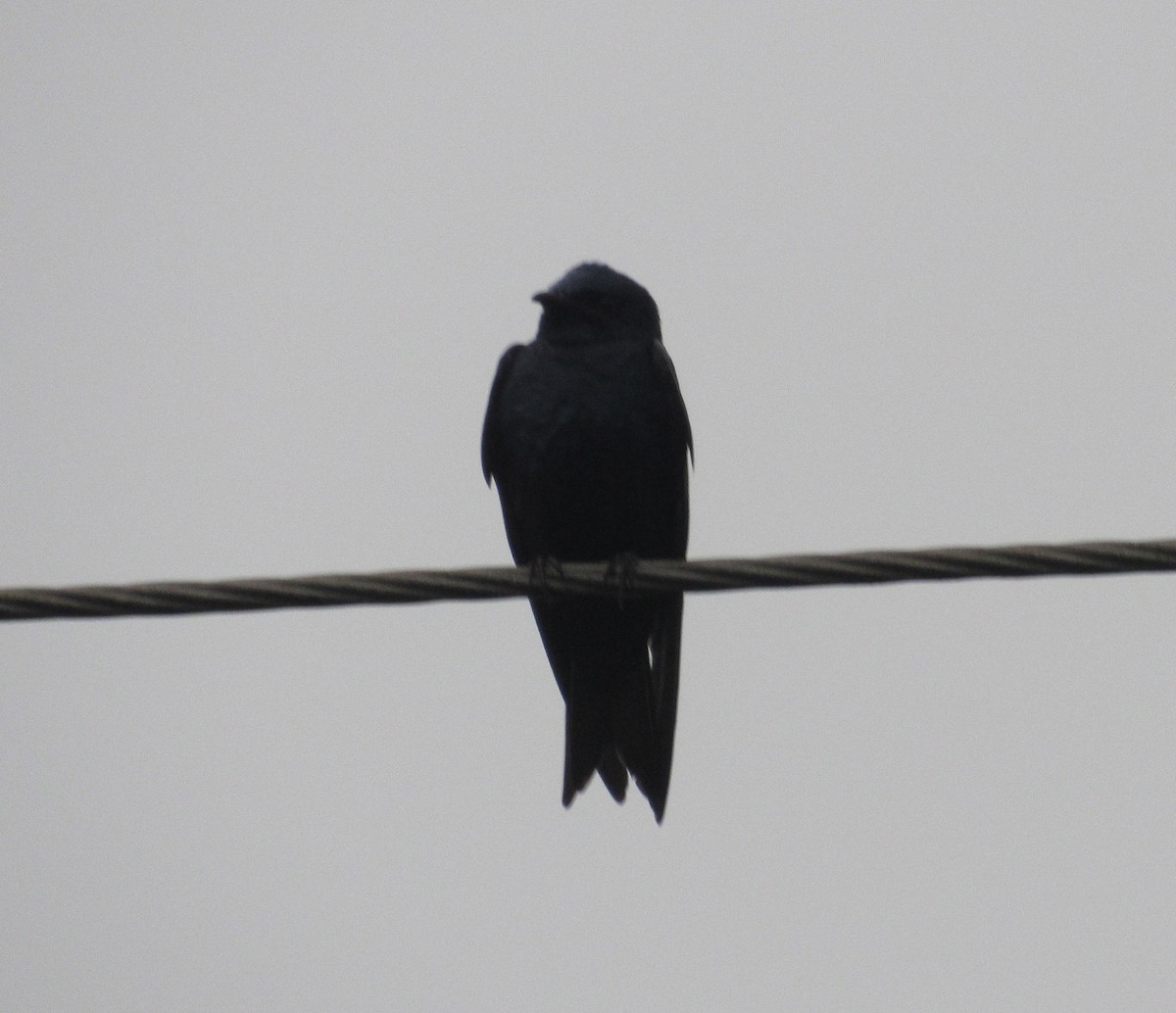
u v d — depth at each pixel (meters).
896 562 8.70
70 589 8.61
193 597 8.68
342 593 8.78
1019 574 8.55
